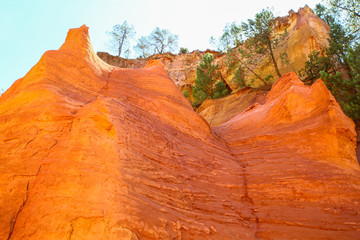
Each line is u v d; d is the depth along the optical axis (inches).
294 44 1285.7
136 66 1989.4
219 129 502.9
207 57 1536.7
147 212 150.6
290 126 358.0
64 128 187.0
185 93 1648.6
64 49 307.0
